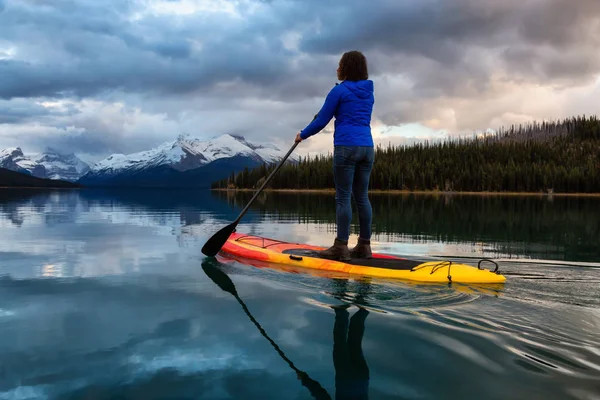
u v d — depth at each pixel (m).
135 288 4.44
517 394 2.18
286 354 2.70
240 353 2.71
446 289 4.45
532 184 101.88
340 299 4.04
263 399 2.13
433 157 131.38
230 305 3.81
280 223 13.48
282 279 4.94
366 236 6.00
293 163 124.31
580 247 8.12
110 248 7.42
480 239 9.48
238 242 7.37
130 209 20.50
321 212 19.34
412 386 2.28
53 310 3.61
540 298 4.09
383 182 107.06
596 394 2.18
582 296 4.15
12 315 3.45
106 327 3.18
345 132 5.68
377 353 2.72
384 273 5.13
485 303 3.89
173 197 46.69
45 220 13.44
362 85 5.77
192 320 3.37
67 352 2.69
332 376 2.40
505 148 139.00
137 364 2.53
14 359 2.58
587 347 2.82
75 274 5.15
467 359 2.62
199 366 2.51
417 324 3.29
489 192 103.00
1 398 2.10
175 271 5.39
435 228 12.21
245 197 49.81
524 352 2.73
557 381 2.33
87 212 17.70
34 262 5.98
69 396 2.14
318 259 5.68
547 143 158.00
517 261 6.30
